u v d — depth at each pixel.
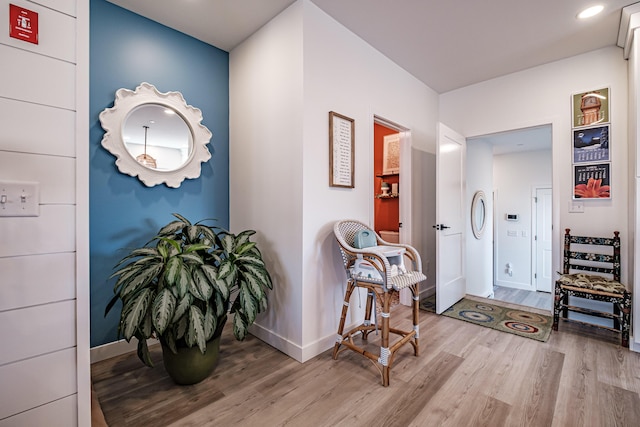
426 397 1.64
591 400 1.60
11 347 0.87
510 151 5.50
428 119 3.53
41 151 0.92
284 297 2.19
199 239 2.05
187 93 2.49
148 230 2.29
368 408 1.55
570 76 2.82
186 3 2.09
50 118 0.93
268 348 2.24
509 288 5.60
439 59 2.88
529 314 2.94
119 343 2.14
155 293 1.57
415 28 2.39
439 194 2.91
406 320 2.78
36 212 0.91
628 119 2.47
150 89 2.25
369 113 2.61
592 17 2.24
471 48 2.69
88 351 1.00
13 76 0.87
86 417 1.00
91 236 2.04
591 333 2.48
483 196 4.49
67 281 0.96
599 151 2.65
